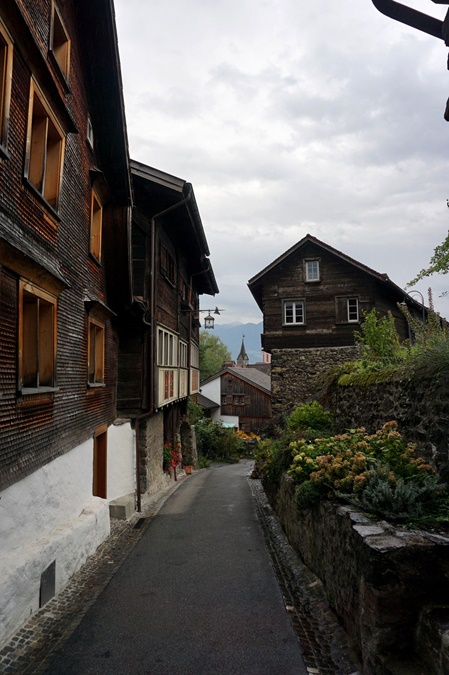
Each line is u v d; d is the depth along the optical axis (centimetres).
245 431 3881
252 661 413
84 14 771
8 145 481
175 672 396
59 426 652
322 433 1053
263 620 493
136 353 1151
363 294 2003
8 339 482
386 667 346
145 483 1170
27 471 531
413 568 371
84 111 814
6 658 421
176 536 840
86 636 461
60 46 698
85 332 808
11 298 491
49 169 646
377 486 475
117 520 959
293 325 2045
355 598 425
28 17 540
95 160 899
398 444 589
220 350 6575
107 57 812
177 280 1590
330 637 460
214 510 1077
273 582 605
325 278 2045
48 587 545
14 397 496
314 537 605
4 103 457
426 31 319
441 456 552
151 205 1221
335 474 576
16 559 484
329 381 1316
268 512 1052
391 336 1211
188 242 1658
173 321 1505
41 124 593
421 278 554
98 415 913
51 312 631
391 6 308
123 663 411
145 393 1146
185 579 617
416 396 648
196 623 487
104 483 990
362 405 945
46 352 627
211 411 4047
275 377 2036
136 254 1199
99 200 920
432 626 339
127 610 521
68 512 683
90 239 848
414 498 453
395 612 366
